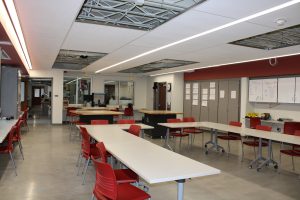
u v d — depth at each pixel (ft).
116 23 13.73
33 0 10.31
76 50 21.49
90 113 25.54
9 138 14.61
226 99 31.94
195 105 37.17
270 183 14.02
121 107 41.63
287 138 15.07
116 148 10.50
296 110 25.39
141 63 28.84
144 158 8.96
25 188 12.46
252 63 28.17
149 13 12.07
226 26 13.42
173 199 11.62
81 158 17.89
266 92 27.02
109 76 46.75
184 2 10.62
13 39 15.25
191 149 22.76
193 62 27.32
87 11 12.09
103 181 7.56
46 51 21.77
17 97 24.70
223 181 14.23
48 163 16.83
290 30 14.35
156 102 44.65
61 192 12.09
